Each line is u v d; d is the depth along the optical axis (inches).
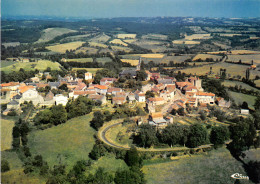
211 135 5885.8
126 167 4926.2
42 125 6240.2
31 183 4052.7
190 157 5364.2
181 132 5644.7
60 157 5007.4
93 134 5964.6
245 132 5748.0
